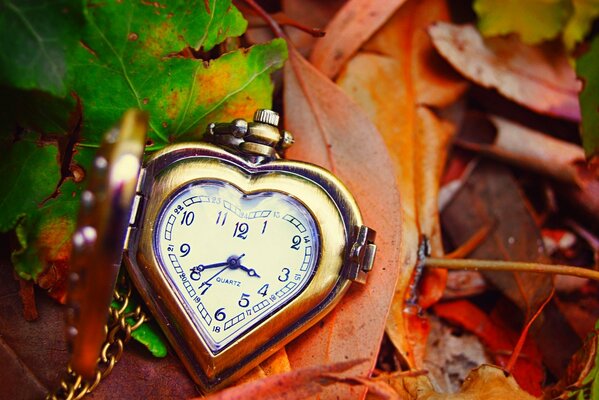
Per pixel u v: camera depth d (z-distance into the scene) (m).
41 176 0.16
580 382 0.16
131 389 0.16
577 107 0.19
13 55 0.14
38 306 0.16
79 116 0.16
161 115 0.16
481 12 0.19
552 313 0.18
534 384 0.18
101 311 0.13
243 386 0.14
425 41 0.19
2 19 0.14
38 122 0.15
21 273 0.15
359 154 0.17
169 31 0.16
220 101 0.17
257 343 0.16
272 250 0.16
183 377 0.16
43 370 0.16
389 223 0.17
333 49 0.18
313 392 0.14
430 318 0.18
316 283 0.16
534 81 0.19
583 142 0.18
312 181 0.16
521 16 0.19
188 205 0.16
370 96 0.19
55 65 0.14
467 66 0.19
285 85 0.18
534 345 0.18
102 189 0.13
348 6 0.18
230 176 0.16
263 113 0.16
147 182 0.16
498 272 0.18
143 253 0.16
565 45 0.20
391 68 0.19
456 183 0.19
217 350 0.16
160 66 0.16
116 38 0.15
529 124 0.20
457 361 0.18
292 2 0.19
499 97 0.20
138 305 0.16
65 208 0.16
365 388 0.16
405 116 0.19
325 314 0.16
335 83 0.18
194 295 0.16
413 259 0.17
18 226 0.15
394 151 0.18
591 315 0.18
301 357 0.16
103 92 0.16
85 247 0.13
